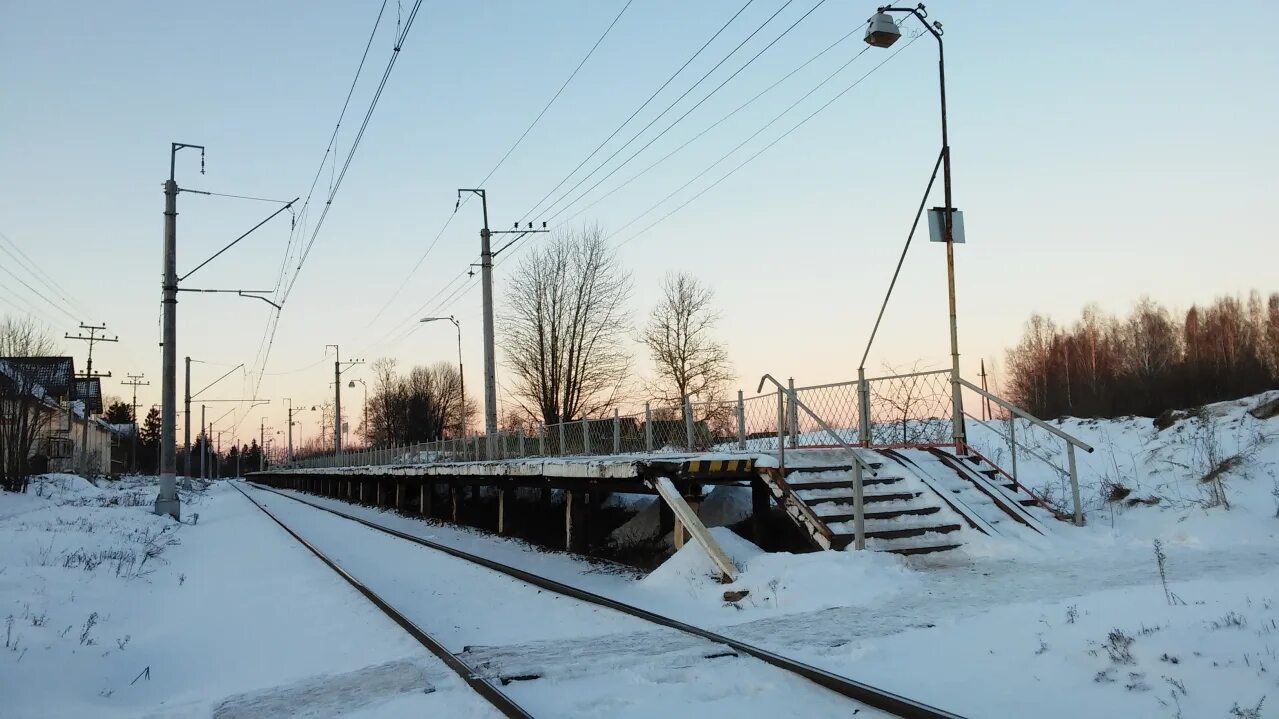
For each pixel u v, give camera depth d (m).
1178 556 8.97
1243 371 41.16
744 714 4.96
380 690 5.88
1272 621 5.51
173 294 25.09
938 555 9.95
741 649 6.33
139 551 15.60
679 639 6.96
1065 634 5.97
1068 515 11.50
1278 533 9.61
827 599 8.08
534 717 4.81
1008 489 11.98
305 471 60.09
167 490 24.89
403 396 82.81
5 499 30.86
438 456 27.28
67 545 14.94
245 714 5.50
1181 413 18.25
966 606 7.30
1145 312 51.03
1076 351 54.53
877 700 4.89
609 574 11.91
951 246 13.30
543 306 42.28
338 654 7.29
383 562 14.05
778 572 8.98
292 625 8.77
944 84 13.66
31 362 40.59
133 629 9.05
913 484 11.38
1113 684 4.94
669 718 4.93
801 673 5.55
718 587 9.20
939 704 4.87
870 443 12.98
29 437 36.09
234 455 157.25
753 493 12.41
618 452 16.47
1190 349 50.56
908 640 6.35
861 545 9.75
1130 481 14.38
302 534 20.12
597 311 42.44
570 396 42.00
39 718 5.70
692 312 42.03
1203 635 5.36
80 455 58.03
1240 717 4.19
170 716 5.65
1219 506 10.93
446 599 10.01
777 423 12.02
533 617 8.59
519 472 15.88
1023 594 7.57
